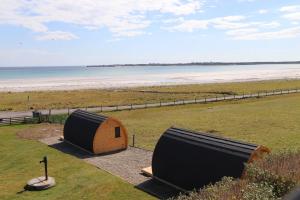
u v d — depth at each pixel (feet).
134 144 98.02
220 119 141.18
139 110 173.88
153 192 60.08
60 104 212.64
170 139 63.82
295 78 538.47
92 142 85.56
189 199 33.14
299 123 126.72
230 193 30.58
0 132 114.52
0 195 60.08
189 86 372.17
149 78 620.90
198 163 56.39
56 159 81.82
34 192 61.31
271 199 28.27
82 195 59.57
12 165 77.92
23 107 197.77
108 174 69.67
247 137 105.60
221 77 636.48
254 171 34.83
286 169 33.91
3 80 561.43
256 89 305.12
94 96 268.62
